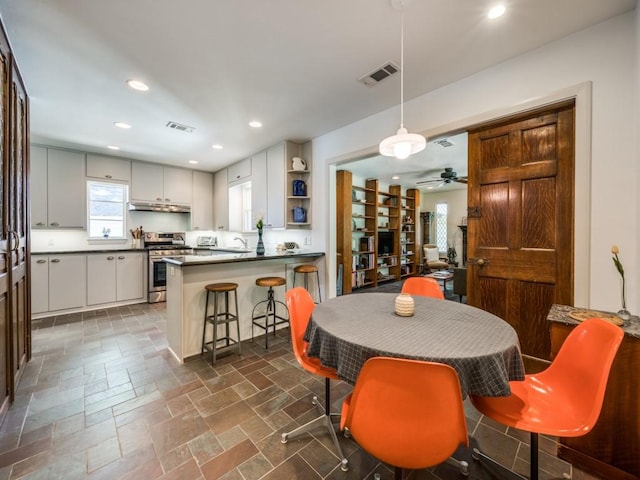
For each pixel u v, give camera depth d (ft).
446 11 5.38
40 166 12.82
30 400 6.19
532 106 6.57
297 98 8.79
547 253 6.65
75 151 13.70
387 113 9.57
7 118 5.66
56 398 6.29
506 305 7.30
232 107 9.37
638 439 4.05
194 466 4.48
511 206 7.18
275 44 6.31
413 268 24.58
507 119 7.14
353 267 18.63
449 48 6.48
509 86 6.91
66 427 5.35
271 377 7.34
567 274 6.39
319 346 4.20
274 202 13.17
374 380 2.77
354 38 6.14
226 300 8.89
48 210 12.99
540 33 6.01
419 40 6.21
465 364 3.13
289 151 12.60
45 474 4.28
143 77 7.56
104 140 12.42
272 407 6.04
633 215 5.42
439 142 12.58
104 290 13.84
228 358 8.46
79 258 13.16
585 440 4.42
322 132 11.66
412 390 2.67
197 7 5.23
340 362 3.63
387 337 3.76
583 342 3.81
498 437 5.21
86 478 4.23
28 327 7.93
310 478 4.29
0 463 4.48
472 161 7.85
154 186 16.24
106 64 6.98
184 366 7.91
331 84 8.00
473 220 7.84
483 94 7.34
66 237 14.29
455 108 7.88
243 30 5.86
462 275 14.06
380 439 2.89
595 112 5.80
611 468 4.22
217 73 7.43
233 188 17.15
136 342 9.57
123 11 5.30
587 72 5.88
